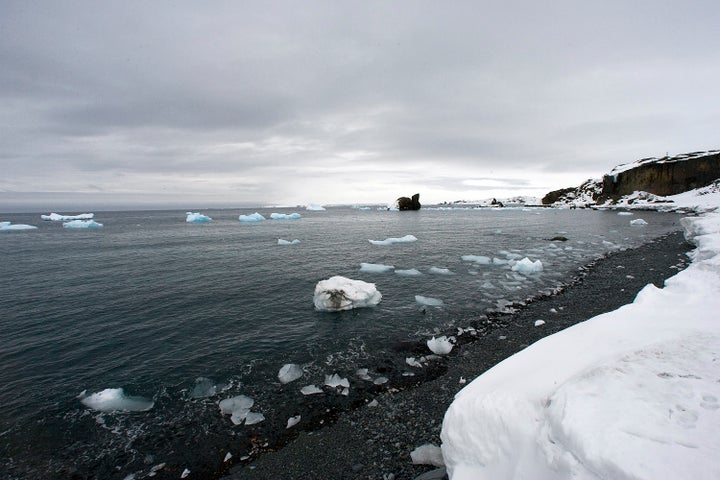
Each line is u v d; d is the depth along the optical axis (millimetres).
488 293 12117
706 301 5711
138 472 4652
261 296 12453
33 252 22969
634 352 3594
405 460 4621
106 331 9383
